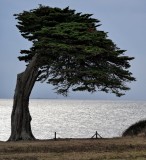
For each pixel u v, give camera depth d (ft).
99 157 108.47
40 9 159.63
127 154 113.50
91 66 146.41
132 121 520.42
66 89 144.87
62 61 144.77
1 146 133.90
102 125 450.71
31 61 165.68
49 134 347.36
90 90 143.23
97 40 142.72
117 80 145.18
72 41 142.72
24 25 158.81
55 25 150.00
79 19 159.02
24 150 124.57
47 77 156.46
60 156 110.63
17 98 172.14
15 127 170.09
